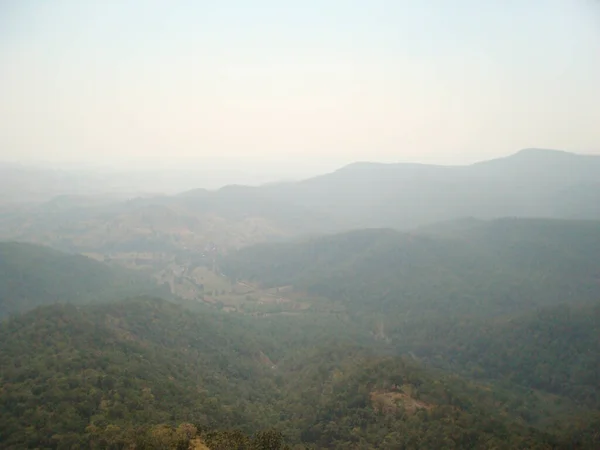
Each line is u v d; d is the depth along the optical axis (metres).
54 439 68.25
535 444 78.75
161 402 87.44
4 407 75.12
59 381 82.81
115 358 100.44
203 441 68.38
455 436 80.88
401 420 90.69
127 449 65.69
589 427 94.31
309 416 100.62
